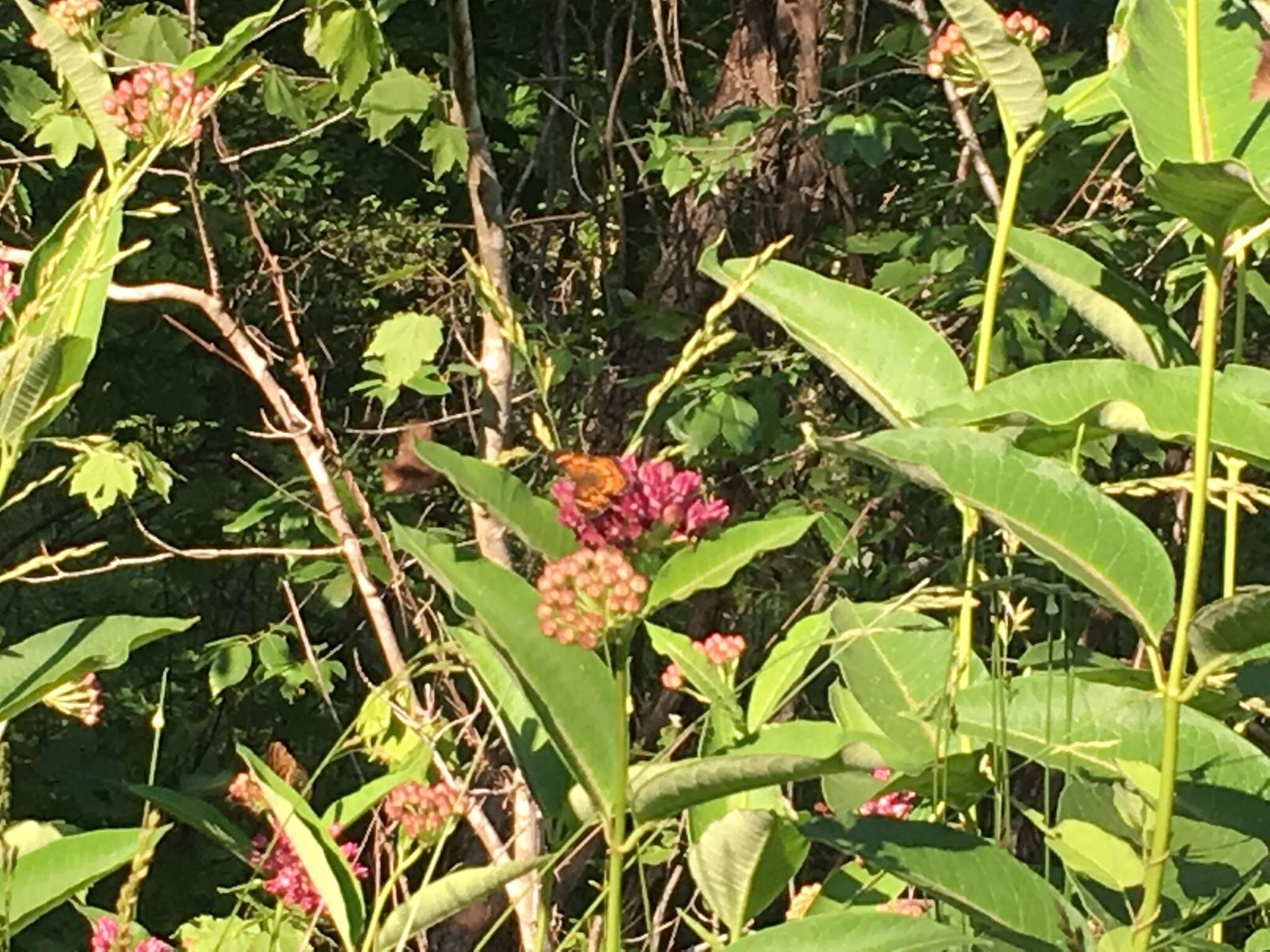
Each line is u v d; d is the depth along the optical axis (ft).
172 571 18.08
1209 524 15.38
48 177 13.01
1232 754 6.17
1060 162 14.60
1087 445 11.09
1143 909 5.42
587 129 17.22
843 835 5.35
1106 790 6.41
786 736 6.12
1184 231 11.75
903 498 16.58
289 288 17.39
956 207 15.57
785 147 15.66
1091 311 6.86
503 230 11.05
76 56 6.84
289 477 15.78
